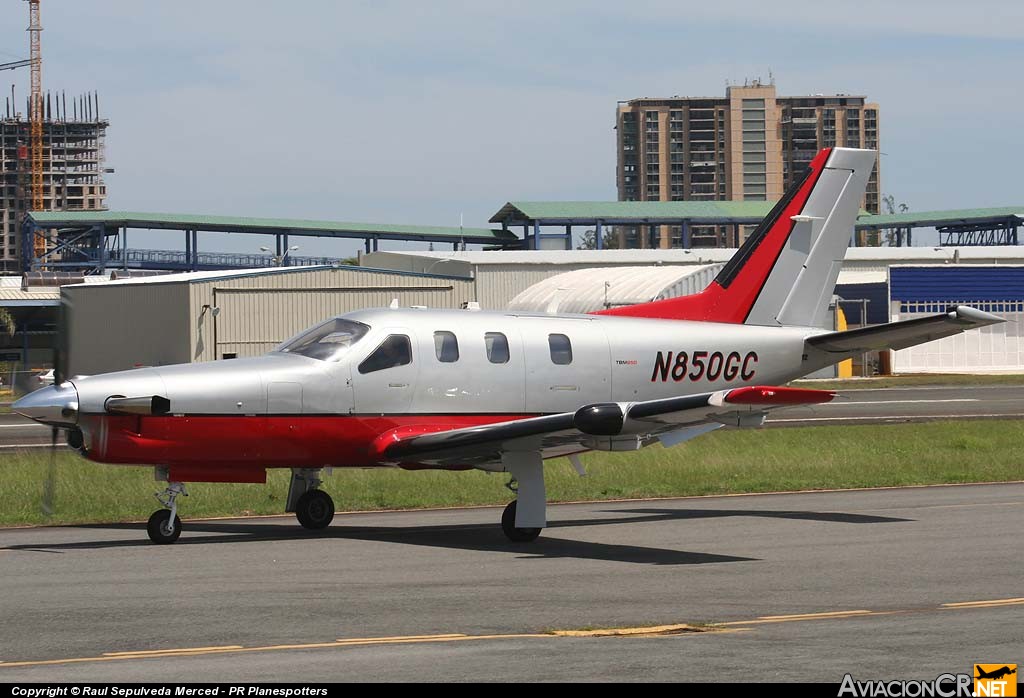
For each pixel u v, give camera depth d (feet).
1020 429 187.52
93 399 89.10
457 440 91.76
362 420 96.58
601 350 106.11
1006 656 52.49
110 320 333.42
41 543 91.40
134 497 117.50
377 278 341.41
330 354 96.43
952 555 82.43
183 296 319.27
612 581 72.79
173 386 91.15
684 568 77.82
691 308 112.78
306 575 75.20
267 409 93.45
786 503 116.57
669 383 109.40
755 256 114.93
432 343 99.50
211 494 119.96
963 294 364.58
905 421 211.82
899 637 56.34
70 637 56.85
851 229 118.42
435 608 64.03
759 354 113.50
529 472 92.73
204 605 64.90
